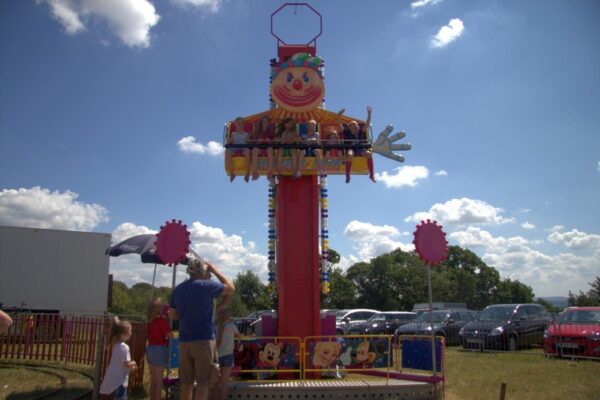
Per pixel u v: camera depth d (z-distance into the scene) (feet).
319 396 23.89
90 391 28.35
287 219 31.07
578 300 143.23
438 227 26.58
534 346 55.98
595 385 30.42
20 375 33.96
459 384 31.04
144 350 29.55
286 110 32.35
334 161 30.99
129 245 33.04
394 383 24.73
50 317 44.06
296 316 29.94
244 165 31.01
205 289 16.30
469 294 212.64
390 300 190.90
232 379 26.71
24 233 62.39
